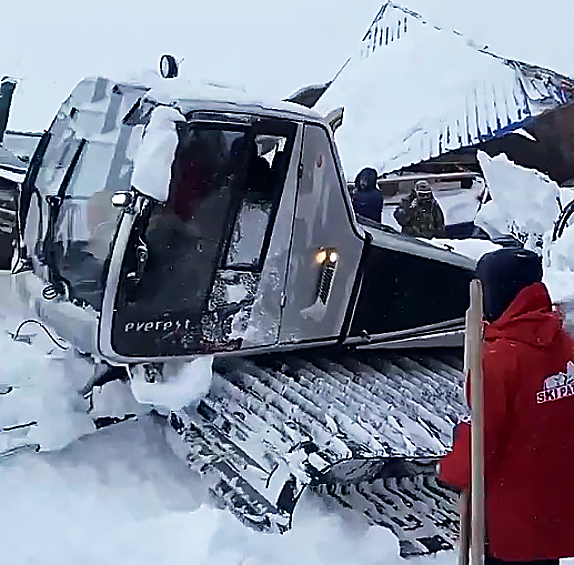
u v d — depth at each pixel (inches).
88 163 144.8
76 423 158.9
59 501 140.3
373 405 142.9
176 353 139.0
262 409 140.2
